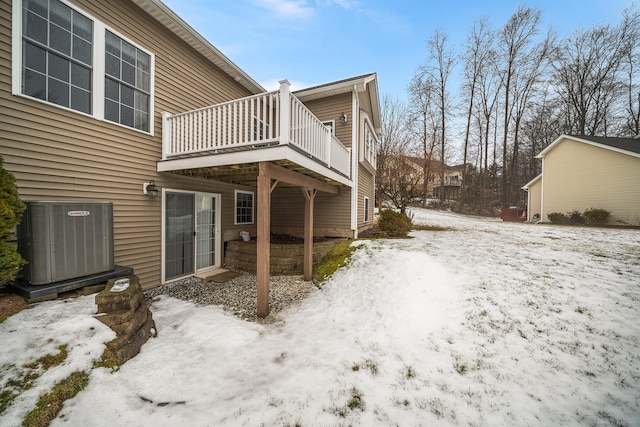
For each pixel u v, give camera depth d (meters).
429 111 25.78
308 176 5.66
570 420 2.01
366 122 9.72
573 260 5.30
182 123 5.06
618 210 12.55
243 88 7.55
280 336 3.44
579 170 13.87
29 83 3.54
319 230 8.65
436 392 2.35
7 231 2.69
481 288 4.07
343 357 2.90
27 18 3.52
